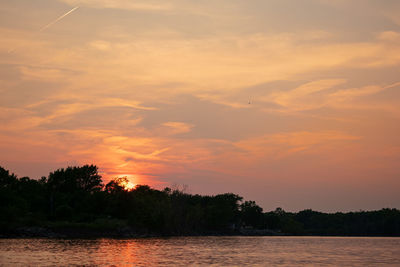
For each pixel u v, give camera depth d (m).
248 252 97.50
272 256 86.81
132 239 146.38
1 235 126.81
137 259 71.69
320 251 107.50
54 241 114.06
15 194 169.25
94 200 188.38
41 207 182.88
